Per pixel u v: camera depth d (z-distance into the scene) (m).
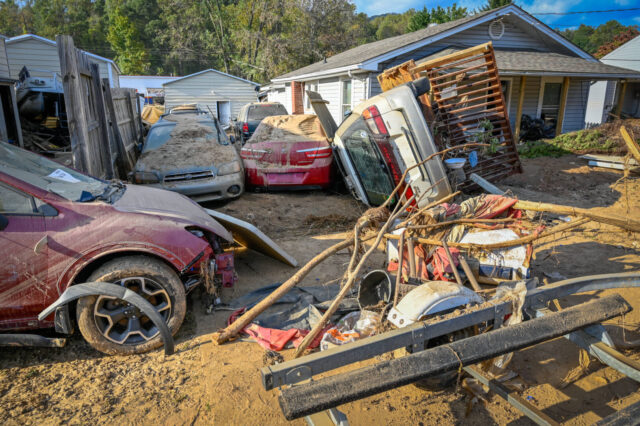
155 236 3.52
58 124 12.28
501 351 2.36
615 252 5.70
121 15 70.75
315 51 40.06
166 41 74.56
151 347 3.53
